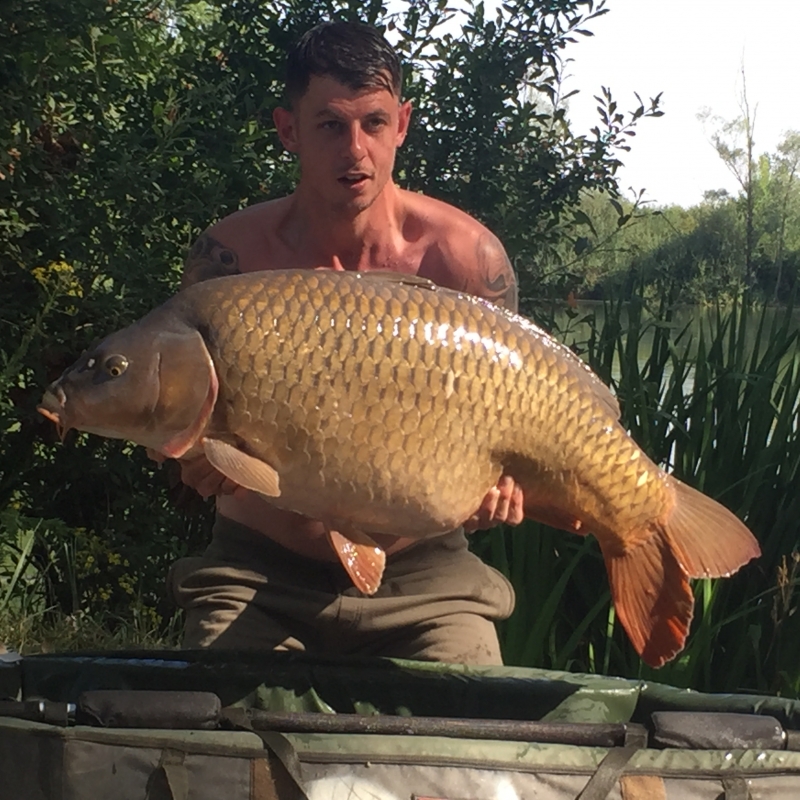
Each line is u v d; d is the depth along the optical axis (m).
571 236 4.40
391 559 2.46
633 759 1.86
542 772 1.84
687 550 2.15
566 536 3.55
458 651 2.48
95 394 1.98
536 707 2.37
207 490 2.20
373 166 2.34
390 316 1.98
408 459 1.99
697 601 3.42
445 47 4.25
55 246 4.05
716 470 3.54
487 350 2.03
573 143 4.29
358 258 2.52
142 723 1.91
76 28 4.07
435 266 2.52
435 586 2.49
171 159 4.04
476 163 4.20
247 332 1.96
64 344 4.11
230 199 4.19
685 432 3.51
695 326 4.11
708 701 2.28
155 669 2.33
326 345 1.96
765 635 3.45
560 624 3.59
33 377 4.21
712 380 3.64
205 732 1.85
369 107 2.31
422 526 2.04
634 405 3.58
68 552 4.16
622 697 2.37
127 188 3.95
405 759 1.83
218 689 2.34
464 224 2.55
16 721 1.88
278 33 4.31
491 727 2.01
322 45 2.30
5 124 4.00
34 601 4.12
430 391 1.99
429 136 4.22
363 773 1.82
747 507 3.47
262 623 2.46
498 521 2.15
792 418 3.58
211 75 4.31
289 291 1.98
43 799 1.83
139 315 4.02
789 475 3.53
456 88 4.21
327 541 2.44
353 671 2.36
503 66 4.18
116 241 4.10
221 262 2.57
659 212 4.44
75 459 4.20
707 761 1.88
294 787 1.79
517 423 2.05
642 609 2.17
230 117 4.12
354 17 4.23
